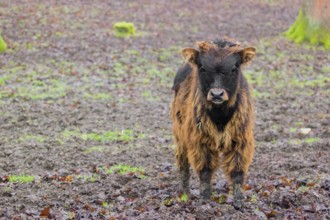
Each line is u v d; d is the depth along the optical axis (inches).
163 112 1031.0
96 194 597.3
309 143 829.2
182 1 2332.7
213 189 605.9
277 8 2324.1
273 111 1057.5
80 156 773.3
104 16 1946.4
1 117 961.5
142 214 505.4
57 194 595.2
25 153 781.3
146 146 828.0
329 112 1049.5
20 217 508.1
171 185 632.4
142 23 1909.4
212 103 506.0
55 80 1231.5
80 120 965.8
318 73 1414.9
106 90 1180.5
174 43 1679.4
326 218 498.9
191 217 492.7
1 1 1918.1
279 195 556.7
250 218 489.7
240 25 1985.7
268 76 1371.8
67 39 1604.3
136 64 1423.5
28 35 1590.8
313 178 642.8
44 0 2031.3
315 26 1723.7
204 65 504.7
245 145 520.4
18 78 1223.5
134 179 665.0
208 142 524.7
